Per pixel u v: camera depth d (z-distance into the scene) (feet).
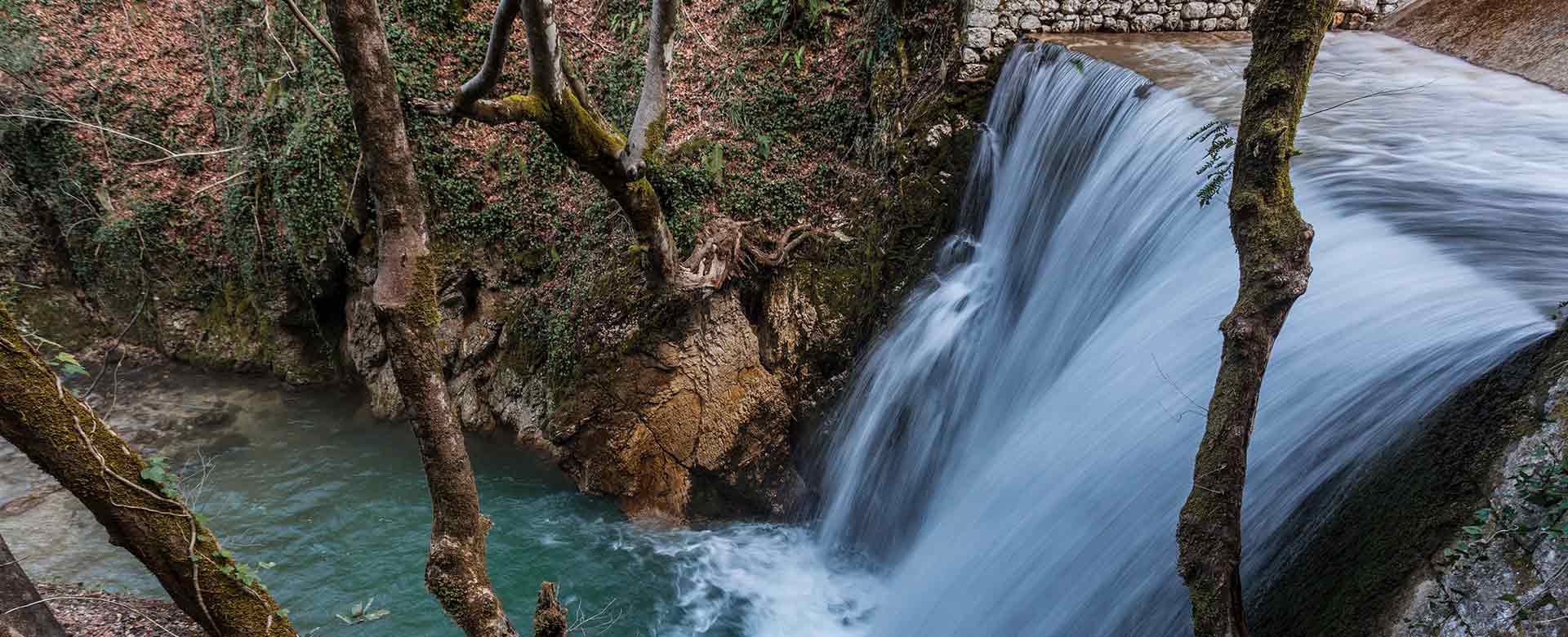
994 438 27.55
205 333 44.96
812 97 37.45
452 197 39.93
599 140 25.70
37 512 33.40
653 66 26.11
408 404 17.15
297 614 28.68
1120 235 24.71
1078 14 33.96
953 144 33.47
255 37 41.16
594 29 40.04
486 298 40.75
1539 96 24.98
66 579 29.78
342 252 41.34
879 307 34.06
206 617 16.14
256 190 42.16
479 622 17.89
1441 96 25.62
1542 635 10.92
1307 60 11.48
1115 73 27.91
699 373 34.12
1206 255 20.51
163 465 15.33
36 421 13.84
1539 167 20.08
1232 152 20.79
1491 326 14.32
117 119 43.73
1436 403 14.26
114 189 44.06
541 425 38.88
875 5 36.81
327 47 15.39
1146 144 24.77
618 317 34.81
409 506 35.17
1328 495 15.19
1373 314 16.47
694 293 33.42
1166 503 18.34
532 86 23.85
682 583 31.07
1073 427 22.36
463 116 22.59
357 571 31.01
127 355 45.29
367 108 15.38
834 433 34.01
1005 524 23.61
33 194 44.34
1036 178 31.01
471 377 41.09
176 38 43.65
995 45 33.76
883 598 29.58
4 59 42.09
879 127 36.01
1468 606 11.77
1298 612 14.30
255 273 43.45
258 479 36.73
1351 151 21.50
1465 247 16.62
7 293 41.81
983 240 33.68
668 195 35.73
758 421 34.68
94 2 43.39
